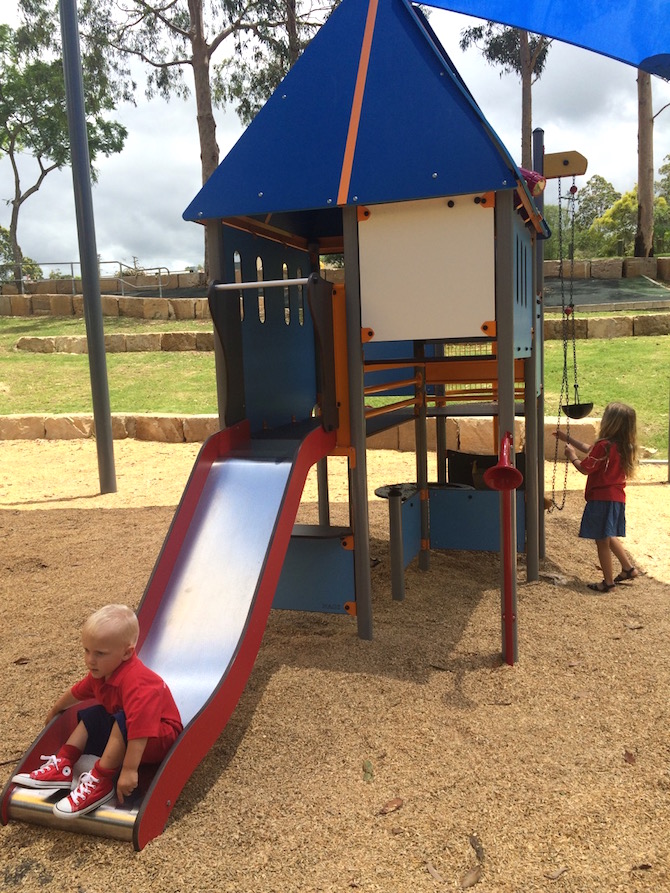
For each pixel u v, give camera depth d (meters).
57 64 32.19
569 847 2.35
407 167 3.66
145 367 14.60
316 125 3.87
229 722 3.22
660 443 9.17
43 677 3.70
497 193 3.60
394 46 3.86
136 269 24.28
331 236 5.24
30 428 11.06
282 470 3.61
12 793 2.55
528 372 4.99
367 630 4.11
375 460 9.02
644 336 14.38
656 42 4.21
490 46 28.30
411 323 3.82
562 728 3.09
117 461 9.62
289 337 4.83
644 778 2.71
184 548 3.39
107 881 2.27
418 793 2.66
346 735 3.09
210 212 3.88
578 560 5.59
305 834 2.46
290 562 4.22
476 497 5.60
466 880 2.21
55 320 19.98
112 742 2.47
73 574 5.38
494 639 4.06
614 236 42.09
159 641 3.10
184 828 2.51
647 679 3.51
